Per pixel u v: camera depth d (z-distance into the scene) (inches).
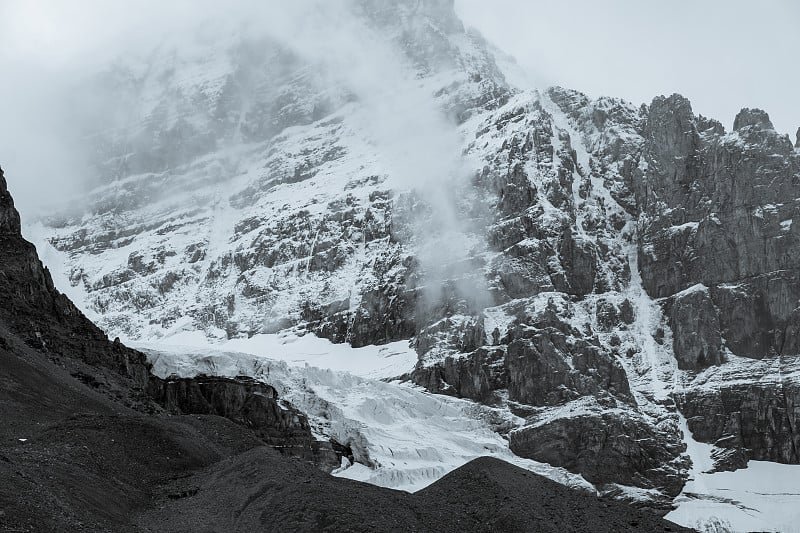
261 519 5059.1
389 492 5487.2
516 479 5674.2
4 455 5211.6
